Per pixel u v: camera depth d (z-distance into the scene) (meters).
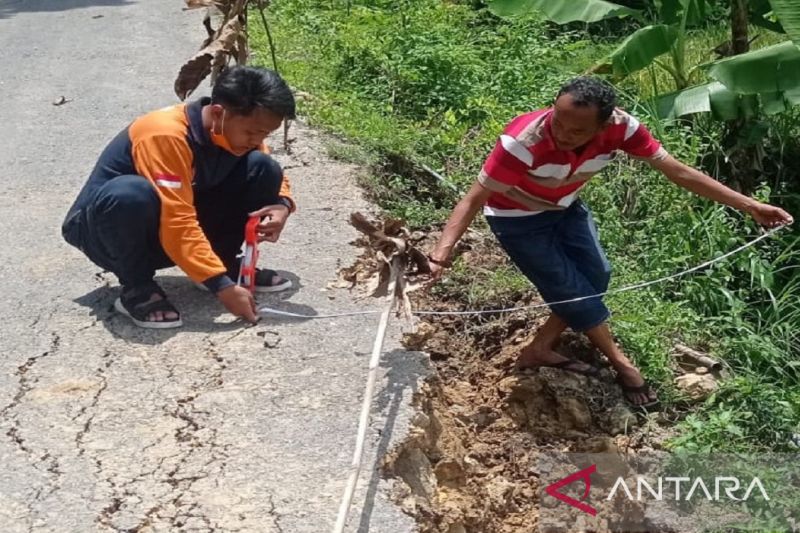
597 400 4.73
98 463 3.65
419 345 4.52
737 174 6.99
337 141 6.79
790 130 7.34
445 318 5.18
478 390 4.79
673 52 7.56
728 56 7.46
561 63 9.09
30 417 3.90
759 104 6.93
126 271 4.48
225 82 4.20
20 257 5.22
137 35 9.85
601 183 6.47
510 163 4.09
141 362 4.26
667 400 4.84
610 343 4.73
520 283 5.35
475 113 7.59
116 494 3.50
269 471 3.62
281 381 4.15
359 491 3.55
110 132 7.10
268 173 4.67
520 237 4.45
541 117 4.13
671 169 4.35
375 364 3.82
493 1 8.27
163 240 4.33
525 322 5.11
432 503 3.81
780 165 7.09
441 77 7.99
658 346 5.03
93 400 4.01
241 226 4.80
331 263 5.17
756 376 5.20
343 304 4.78
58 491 3.51
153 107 7.62
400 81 7.93
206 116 4.36
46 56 9.16
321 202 5.89
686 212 6.09
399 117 7.53
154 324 4.50
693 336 5.39
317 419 3.91
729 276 5.76
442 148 6.97
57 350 4.34
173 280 4.96
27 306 4.71
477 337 5.10
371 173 6.40
